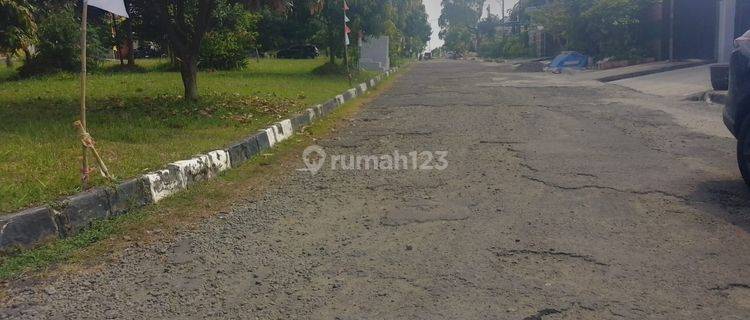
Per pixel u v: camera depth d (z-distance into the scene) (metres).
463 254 4.50
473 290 3.89
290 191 6.49
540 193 6.11
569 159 7.66
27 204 4.87
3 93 14.19
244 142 8.02
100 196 5.27
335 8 22.84
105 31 23.91
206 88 15.67
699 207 5.54
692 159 7.59
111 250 4.70
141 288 4.04
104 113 10.33
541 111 12.59
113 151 7.14
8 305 3.79
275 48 48.03
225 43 25.17
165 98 12.59
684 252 4.46
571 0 29.64
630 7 27.22
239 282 4.11
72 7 14.16
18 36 9.68
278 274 4.23
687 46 26.50
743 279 3.98
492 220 5.28
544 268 4.21
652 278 4.02
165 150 7.30
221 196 6.23
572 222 5.18
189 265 4.42
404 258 4.46
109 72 23.16
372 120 12.10
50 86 16.30
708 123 10.59
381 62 29.25
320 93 15.19
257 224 5.34
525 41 55.22
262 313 3.66
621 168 7.11
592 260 4.34
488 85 20.55
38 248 4.59
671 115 11.70
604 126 10.38
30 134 8.03
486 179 6.75
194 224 5.34
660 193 6.02
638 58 27.28
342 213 5.62
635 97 15.34
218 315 3.65
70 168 6.15
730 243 4.62
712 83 15.02
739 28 22.22
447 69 35.75
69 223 4.90
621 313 3.55
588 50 30.17
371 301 3.78
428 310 3.63
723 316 3.51
